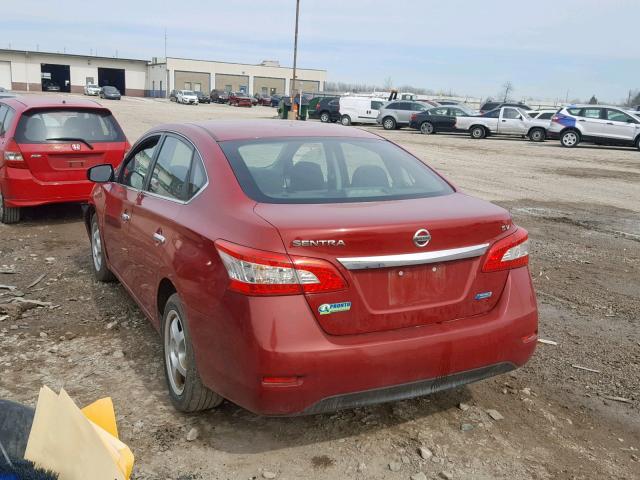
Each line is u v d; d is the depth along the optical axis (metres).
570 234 8.67
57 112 7.98
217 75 93.50
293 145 3.74
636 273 6.70
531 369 4.20
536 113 31.30
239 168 3.37
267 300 2.73
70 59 93.50
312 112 39.53
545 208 10.79
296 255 2.73
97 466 1.25
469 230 3.05
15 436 1.47
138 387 3.74
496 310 3.18
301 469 2.98
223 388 2.94
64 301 5.24
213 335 2.93
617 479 3.01
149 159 4.41
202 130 3.88
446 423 3.44
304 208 3.06
